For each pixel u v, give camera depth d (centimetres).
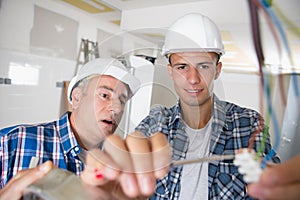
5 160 61
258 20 20
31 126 67
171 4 104
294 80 23
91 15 128
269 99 22
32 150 62
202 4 97
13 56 110
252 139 37
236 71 110
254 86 107
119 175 25
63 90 130
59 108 130
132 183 24
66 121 65
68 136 62
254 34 20
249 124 65
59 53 127
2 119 109
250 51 99
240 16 90
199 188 58
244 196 58
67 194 23
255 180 20
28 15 114
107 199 23
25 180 26
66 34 129
